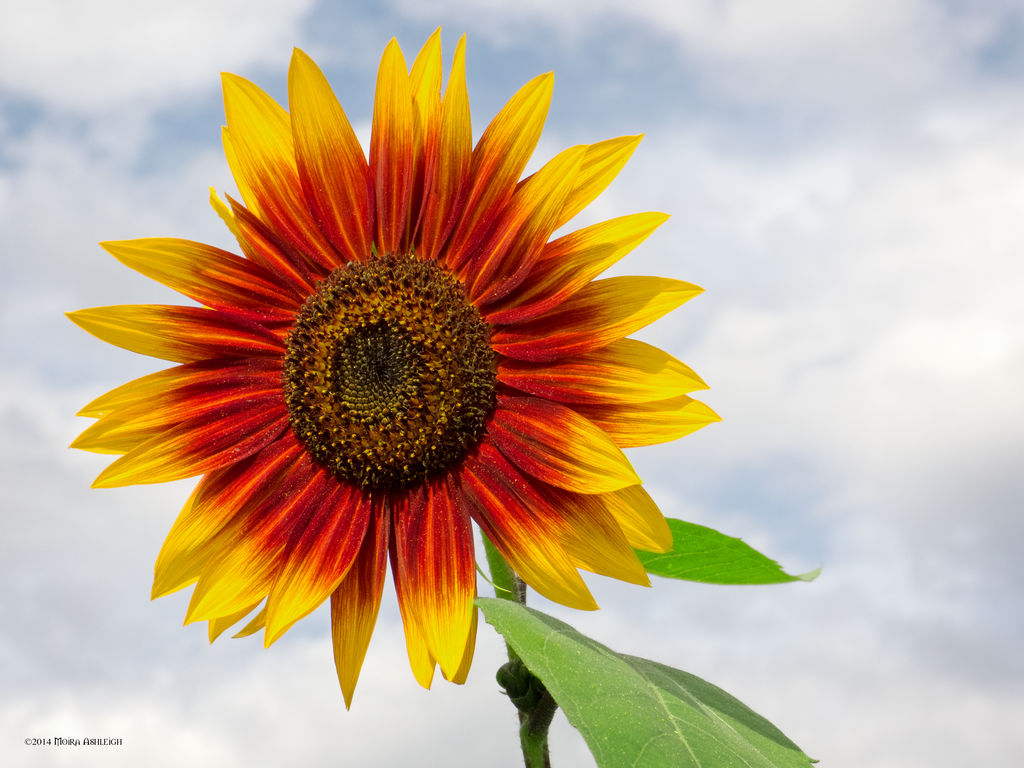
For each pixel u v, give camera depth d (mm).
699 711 349
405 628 372
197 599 384
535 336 384
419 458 386
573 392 377
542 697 367
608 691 337
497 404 387
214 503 393
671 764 326
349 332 392
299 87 395
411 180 395
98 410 393
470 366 385
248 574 390
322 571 384
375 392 391
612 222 382
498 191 388
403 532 384
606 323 378
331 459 393
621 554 367
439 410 386
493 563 388
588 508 371
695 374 370
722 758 333
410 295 390
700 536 382
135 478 390
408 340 389
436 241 394
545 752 373
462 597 370
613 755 325
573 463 371
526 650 336
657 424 373
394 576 384
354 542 386
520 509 376
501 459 383
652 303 376
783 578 389
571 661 340
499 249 386
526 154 387
